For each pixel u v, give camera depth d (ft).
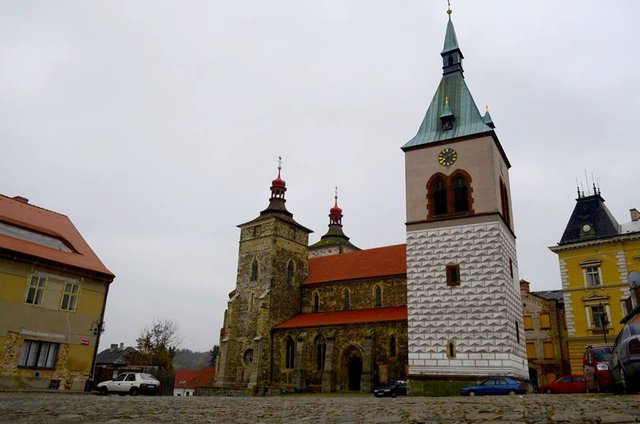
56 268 145.59
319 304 225.15
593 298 192.13
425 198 159.53
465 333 142.92
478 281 145.07
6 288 133.59
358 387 189.57
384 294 205.05
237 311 226.38
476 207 151.02
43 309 140.77
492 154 153.58
